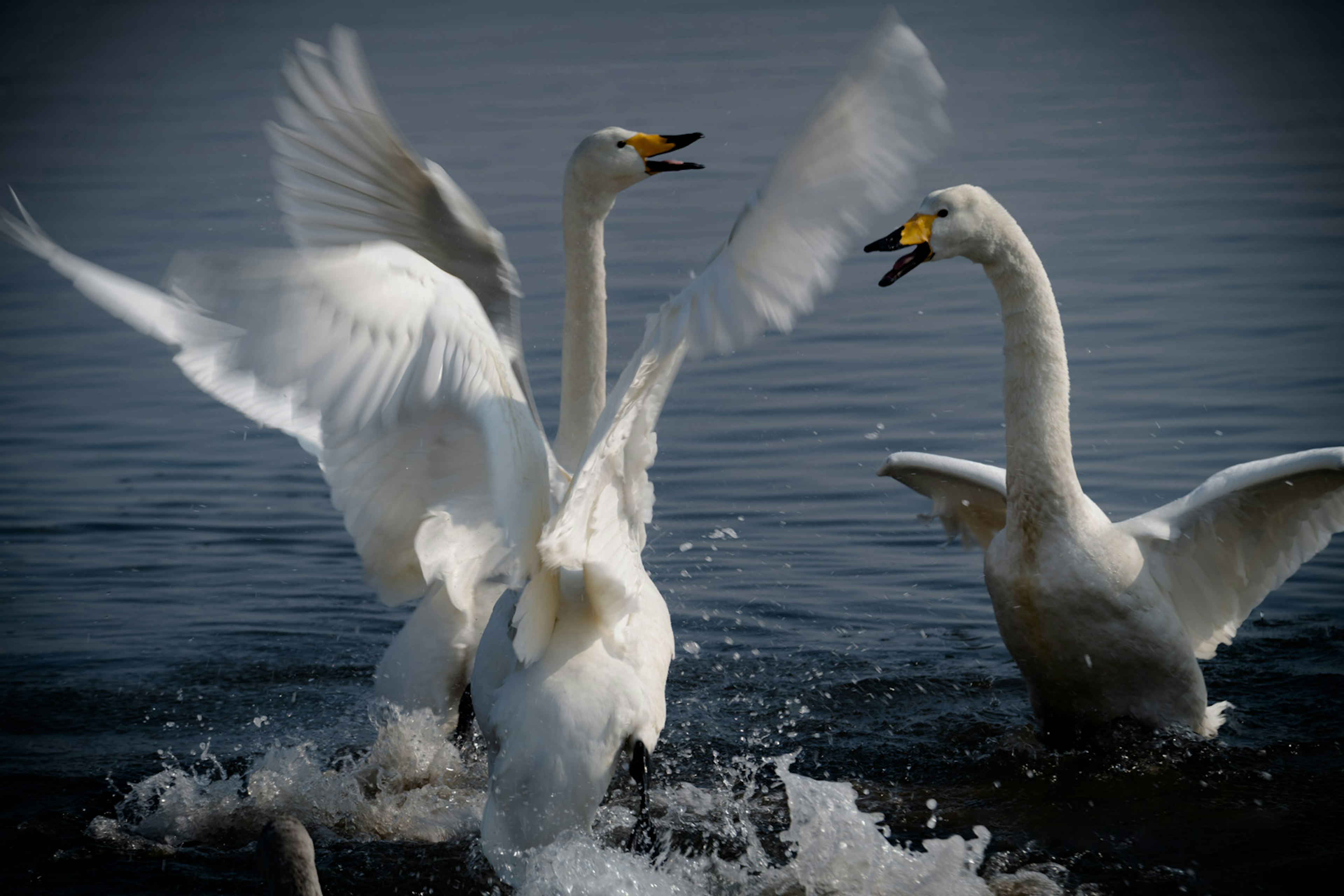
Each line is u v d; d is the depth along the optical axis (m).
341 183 9.34
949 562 13.66
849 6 70.94
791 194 5.82
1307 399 16.73
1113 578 9.30
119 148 40.22
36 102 51.88
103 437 18.17
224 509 15.67
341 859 8.38
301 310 5.70
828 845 8.09
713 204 28.84
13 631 12.52
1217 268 22.66
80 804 9.18
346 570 14.05
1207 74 48.38
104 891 7.91
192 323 6.75
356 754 10.16
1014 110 41.00
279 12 87.56
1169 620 9.41
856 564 13.59
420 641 9.59
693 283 6.25
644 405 7.13
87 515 15.41
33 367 21.39
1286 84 45.09
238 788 9.41
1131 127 36.81
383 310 6.05
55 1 95.06
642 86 46.47
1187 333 19.55
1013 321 9.51
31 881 8.04
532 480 7.05
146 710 10.91
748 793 9.35
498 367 6.88
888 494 15.05
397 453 8.64
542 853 7.29
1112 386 17.64
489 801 7.40
